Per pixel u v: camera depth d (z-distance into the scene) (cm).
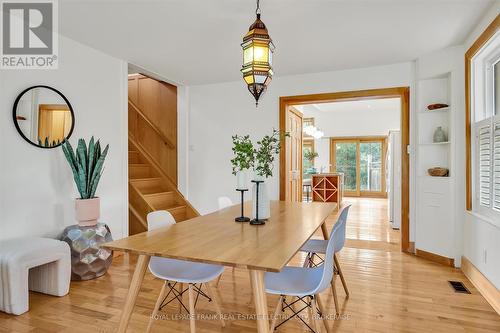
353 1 236
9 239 257
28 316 223
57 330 205
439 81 354
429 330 204
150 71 421
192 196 505
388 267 326
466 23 273
